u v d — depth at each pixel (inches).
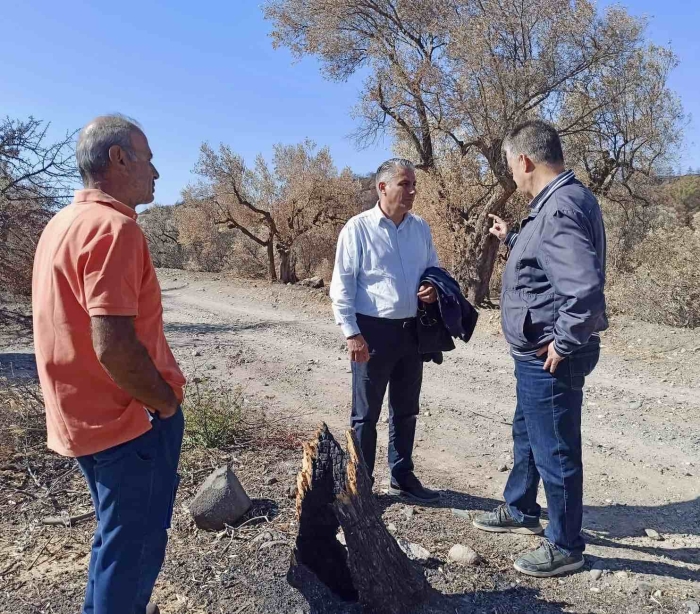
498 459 194.7
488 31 476.7
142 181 91.8
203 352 368.2
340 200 872.3
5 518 146.9
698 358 316.5
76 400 85.7
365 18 619.8
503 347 375.2
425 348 147.8
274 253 966.4
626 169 698.8
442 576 121.9
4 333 323.6
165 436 91.2
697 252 391.9
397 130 615.8
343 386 283.7
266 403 254.1
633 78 553.9
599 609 113.5
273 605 111.0
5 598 116.0
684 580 124.0
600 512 157.9
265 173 877.8
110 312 80.2
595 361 121.4
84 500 155.9
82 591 118.0
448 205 562.3
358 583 104.2
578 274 108.2
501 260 647.8
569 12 475.8
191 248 1101.1
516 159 122.1
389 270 145.4
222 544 133.6
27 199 317.4
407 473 159.8
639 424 229.5
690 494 168.2
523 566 124.1
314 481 110.2
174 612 112.0
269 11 673.6
